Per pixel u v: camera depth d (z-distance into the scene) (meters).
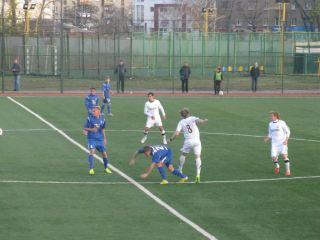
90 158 31.86
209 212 24.89
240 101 69.12
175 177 31.39
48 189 28.44
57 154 37.12
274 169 33.72
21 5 138.50
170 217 24.08
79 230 22.27
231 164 34.97
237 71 107.69
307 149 40.16
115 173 32.06
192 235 21.86
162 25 196.38
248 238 21.61
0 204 25.64
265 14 163.25
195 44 111.19
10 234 21.67
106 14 184.75
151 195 27.48
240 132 46.81
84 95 73.56
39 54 99.62
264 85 90.38
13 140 41.78
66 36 99.88
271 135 32.88
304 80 98.81
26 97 70.19
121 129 47.88
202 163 35.06
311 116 56.72
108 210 24.98
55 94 74.12
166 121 52.41
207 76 105.56
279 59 112.44
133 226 22.86
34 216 23.97
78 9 169.88
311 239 21.61
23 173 31.78
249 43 108.88
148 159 35.94
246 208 25.58
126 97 72.06
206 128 48.62
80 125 48.94
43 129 46.66
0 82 87.56
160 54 109.12
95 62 103.50
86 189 28.55
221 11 166.88
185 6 165.00
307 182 30.67
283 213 24.88
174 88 84.56
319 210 25.38
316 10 129.75
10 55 99.12
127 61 105.56
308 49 109.94
